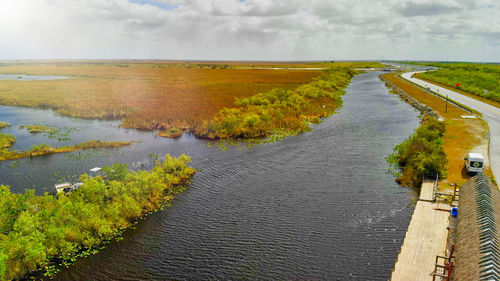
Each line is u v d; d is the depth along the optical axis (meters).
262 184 25.61
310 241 17.86
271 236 18.42
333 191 24.06
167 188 25.05
